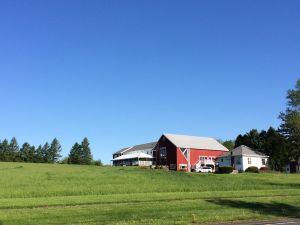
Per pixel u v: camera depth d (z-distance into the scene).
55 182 40.88
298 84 93.25
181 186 38.25
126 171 59.34
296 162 93.12
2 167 65.38
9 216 19.66
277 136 93.75
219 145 97.62
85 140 156.75
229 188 37.56
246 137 100.06
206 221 20.00
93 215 20.56
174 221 19.50
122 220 19.42
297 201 28.67
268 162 90.12
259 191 33.91
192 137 97.44
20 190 33.22
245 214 22.17
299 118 91.38
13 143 153.75
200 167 85.69
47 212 21.12
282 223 19.42
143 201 25.97
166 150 93.88
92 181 42.34
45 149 156.88
